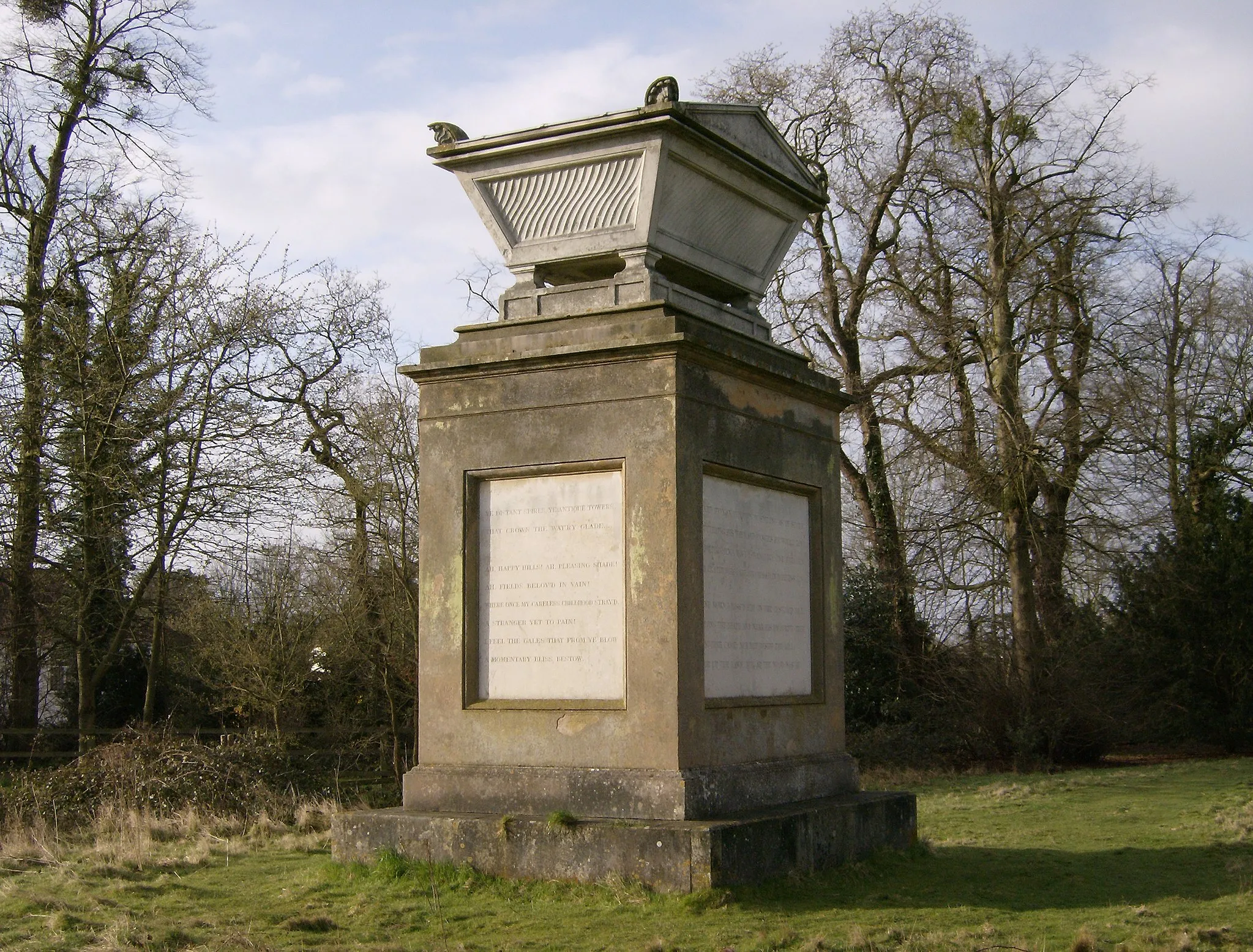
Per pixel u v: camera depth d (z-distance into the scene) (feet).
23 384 71.92
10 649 78.13
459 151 30.66
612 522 27.96
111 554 72.38
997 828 41.04
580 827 25.68
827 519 33.04
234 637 76.89
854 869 28.50
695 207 30.66
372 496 70.54
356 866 27.81
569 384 28.45
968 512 86.63
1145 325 89.20
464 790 28.27
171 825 40.98
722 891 24.41
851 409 98.32
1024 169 90.58
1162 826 40.86
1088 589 91.71
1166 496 99.45
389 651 70.33
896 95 98.17
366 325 85.66
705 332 28.86
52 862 32.81
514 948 21.49
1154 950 21.76
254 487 69.77
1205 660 87.81
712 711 27.63
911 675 90.63
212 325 69.67
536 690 28.32
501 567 29.04
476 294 95.61
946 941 22.06
